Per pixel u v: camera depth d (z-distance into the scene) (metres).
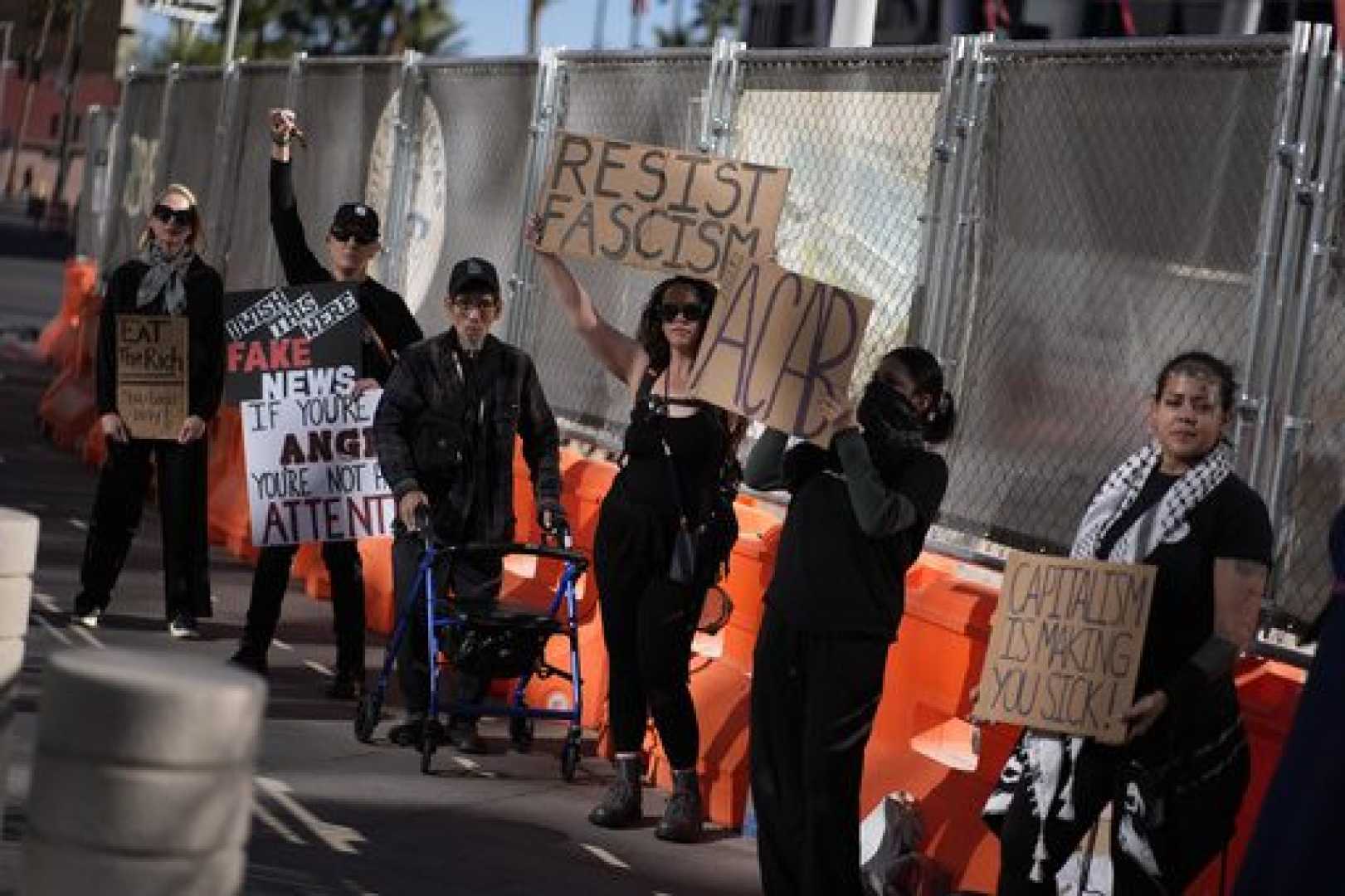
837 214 9.48
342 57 14.57
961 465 8.58
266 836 7.68
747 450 10.01
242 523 13.96
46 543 13.57
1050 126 8.30
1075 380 8.08
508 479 9.38
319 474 10.30
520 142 12.12
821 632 7.05
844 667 7.05
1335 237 7.20
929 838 7.83
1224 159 7.54
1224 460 6.25
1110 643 6.17
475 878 7.47
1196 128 7.66
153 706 4.38
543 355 11.86
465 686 9.32
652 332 8.55
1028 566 6.34
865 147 9.32
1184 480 6.23
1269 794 5.94
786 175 8.89
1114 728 6.13
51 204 72.00
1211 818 6.25
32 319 35.44
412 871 7.47
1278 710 6.79
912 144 9.04
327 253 14.68
